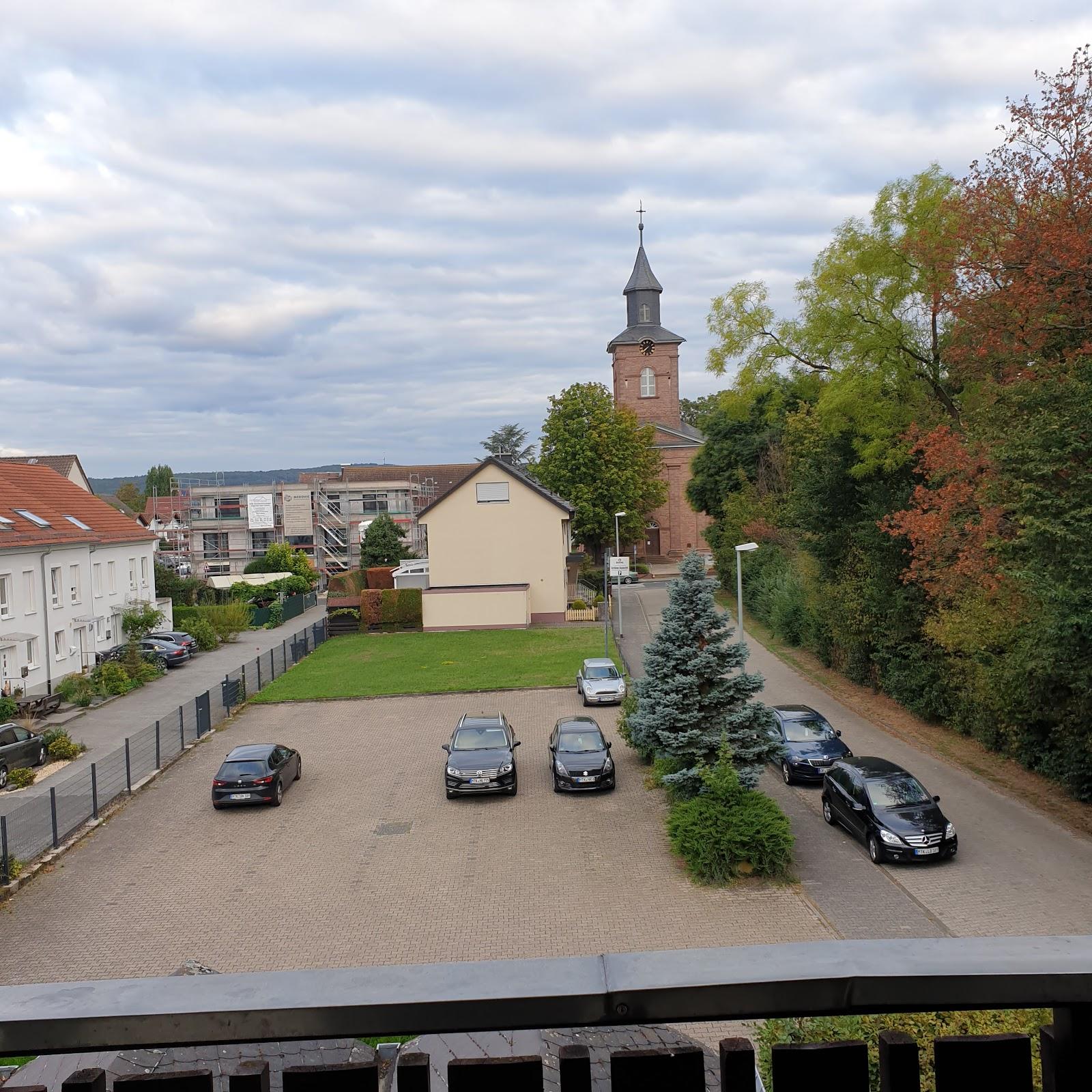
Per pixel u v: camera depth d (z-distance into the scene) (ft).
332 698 120.98
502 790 79.41
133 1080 5.25
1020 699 72.49
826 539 116.67
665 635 69.41
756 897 58.34
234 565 289.53
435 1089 18.69
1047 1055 5.66
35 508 140.26
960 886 58.80
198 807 79.82
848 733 96.78
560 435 231.09
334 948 53.36
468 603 176.35
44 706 113.39
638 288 295.69
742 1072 5.24
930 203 87.66
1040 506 58.70
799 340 97.14
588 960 5.48
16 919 58.34
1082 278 64.18
